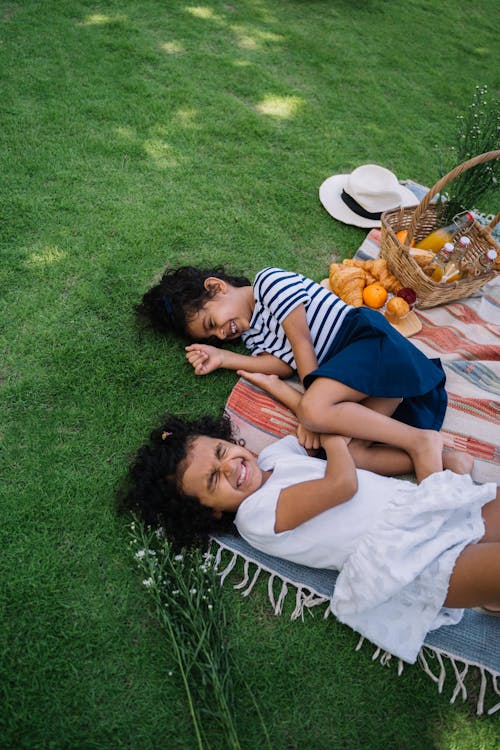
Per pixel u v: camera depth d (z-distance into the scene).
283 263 2.60
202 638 1.39
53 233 2.52
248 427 2.01
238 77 3.64
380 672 1.51
